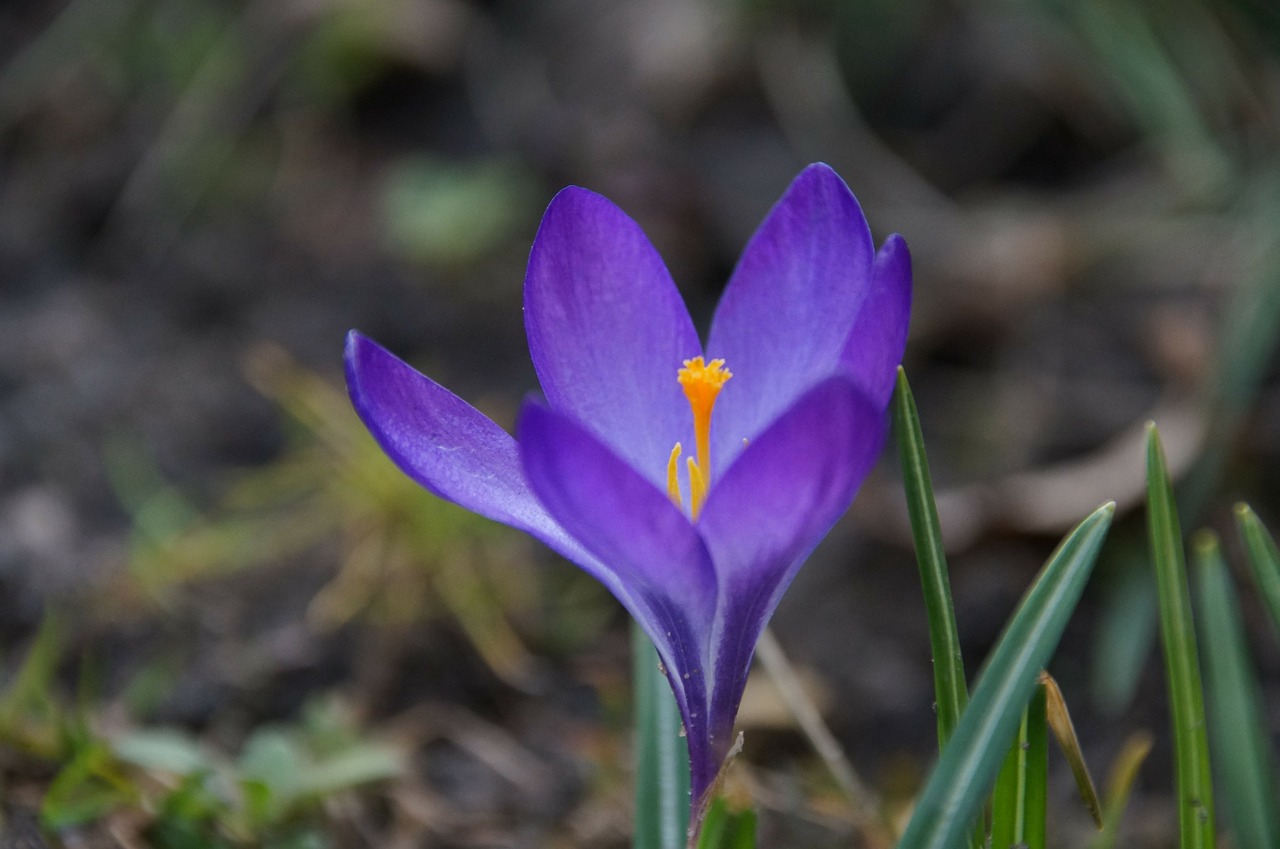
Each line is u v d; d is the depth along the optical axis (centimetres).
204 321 73
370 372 40
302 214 81
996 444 65
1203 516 59
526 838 50
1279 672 53
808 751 52
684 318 41
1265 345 56
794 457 38
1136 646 53
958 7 88
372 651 53
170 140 82
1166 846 50
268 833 48
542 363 41
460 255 78
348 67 86
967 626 56
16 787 48
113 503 60
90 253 77
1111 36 69
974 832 41
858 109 88
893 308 39
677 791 43
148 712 52
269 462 63
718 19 86
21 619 54
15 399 66
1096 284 73
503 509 40
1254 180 69
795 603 58
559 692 53
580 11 90
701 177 80
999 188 83
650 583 39
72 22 87
